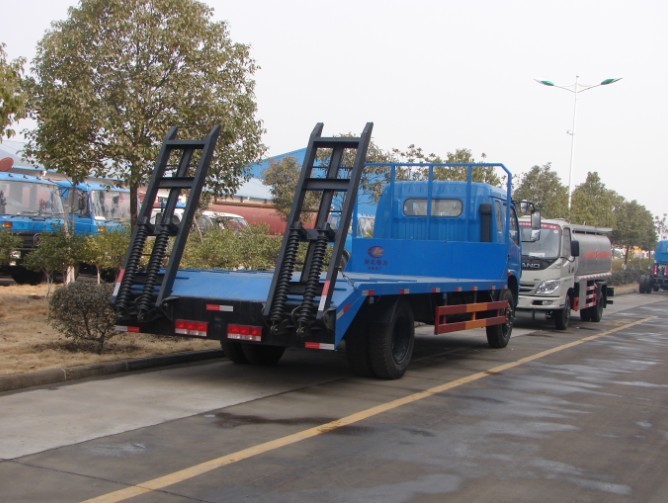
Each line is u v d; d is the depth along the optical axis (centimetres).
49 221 2017
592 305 2048
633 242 5022
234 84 1327
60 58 1241
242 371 1013
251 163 1389
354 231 1355
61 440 641
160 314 889
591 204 3719
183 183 930
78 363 938
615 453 663
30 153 1308
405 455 632
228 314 862
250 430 698
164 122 1237
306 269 839
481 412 807
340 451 638
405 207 1352
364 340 955
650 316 2381
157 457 603
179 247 900
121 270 902
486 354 1287
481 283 1202
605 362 1237
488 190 1308
